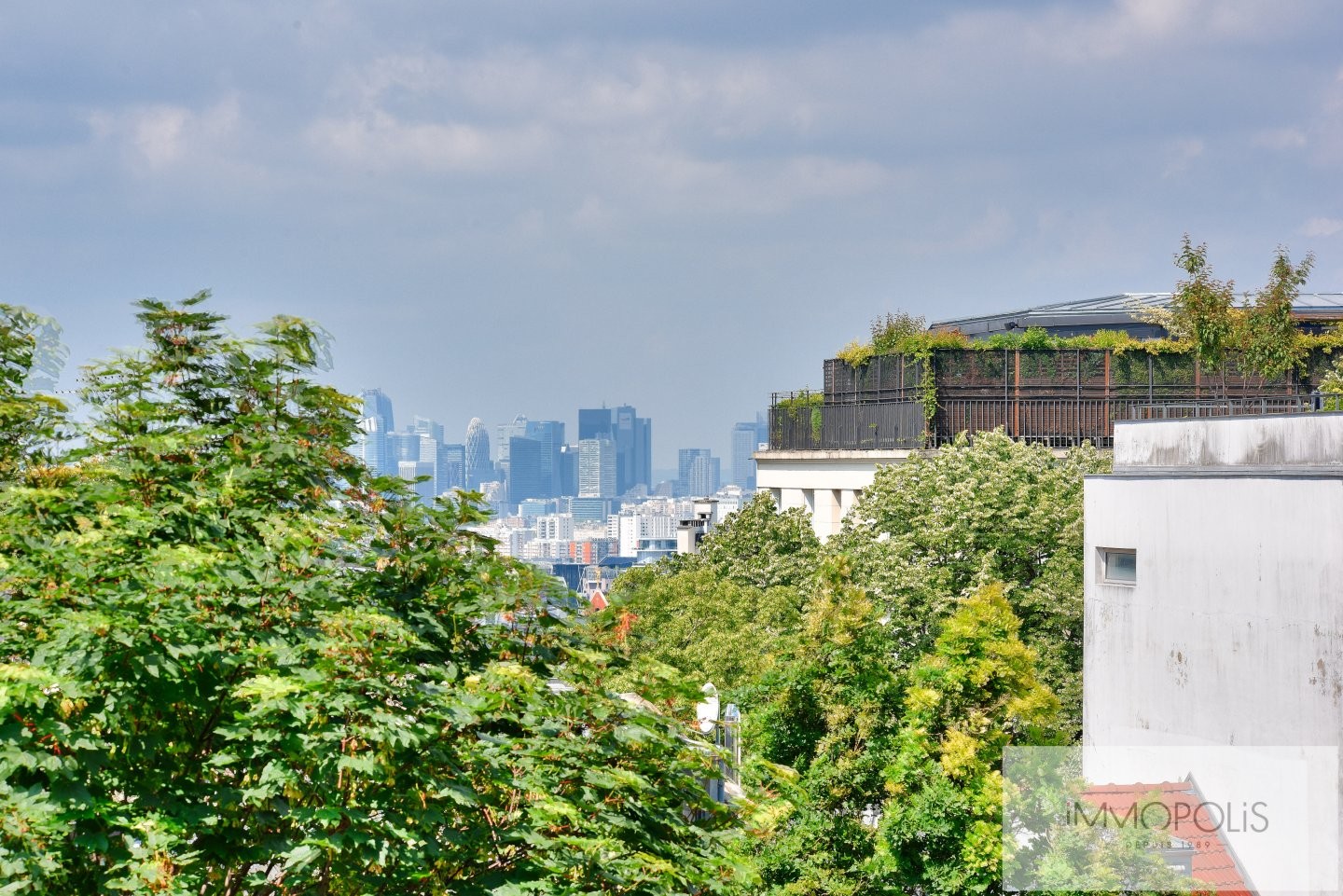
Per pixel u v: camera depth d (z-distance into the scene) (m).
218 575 15.02
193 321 18.38
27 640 13.98
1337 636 28.66
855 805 30.30
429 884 15.50
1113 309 96.69
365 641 15.09
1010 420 81.81
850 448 89.38
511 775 15.89
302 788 14.74
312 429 19.00
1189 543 33.50
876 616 32.47
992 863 28.39
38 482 17.23
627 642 20.30
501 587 18.80
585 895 15.11
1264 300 56.34
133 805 13.83
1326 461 30.34
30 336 18.89
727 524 78.19
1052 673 54.72
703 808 19.20
